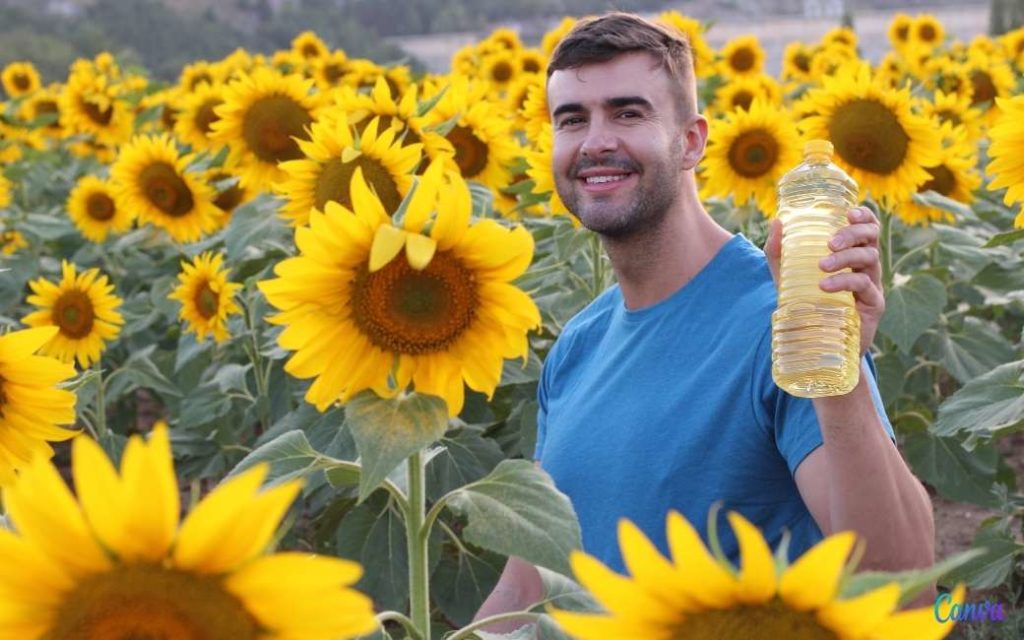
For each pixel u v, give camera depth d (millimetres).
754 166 5781
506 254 2057
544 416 3432
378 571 4570
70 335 5777
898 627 1136
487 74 11984
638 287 3076
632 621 1219
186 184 6496
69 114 10695
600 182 2961
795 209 2279
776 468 2777
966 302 6602
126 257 8531
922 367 6309
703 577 1177
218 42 51406
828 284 2143
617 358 3059
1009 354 5797
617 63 2932
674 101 2979
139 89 12922
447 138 5410
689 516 2805
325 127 4203
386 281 2076
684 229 3027
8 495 1214
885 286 5441
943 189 5957
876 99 5316
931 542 2494
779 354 2227
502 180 5508
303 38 13656
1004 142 3154
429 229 2043
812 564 1135
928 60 12852
